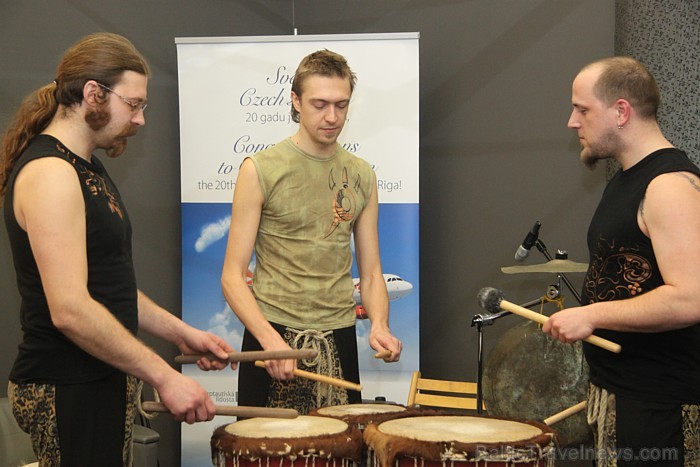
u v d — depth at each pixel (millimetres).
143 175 4320
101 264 1994
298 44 4055
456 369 4449
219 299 4137
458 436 2002
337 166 2723
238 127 4094
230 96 4090
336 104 2613
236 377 4086
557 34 4109
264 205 2670
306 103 2609
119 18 4195
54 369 1937
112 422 2012
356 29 4652
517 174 4250
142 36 4281
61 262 1847
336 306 2678
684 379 2170
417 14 4480
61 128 1982
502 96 4266
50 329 1935
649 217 2139
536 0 4152
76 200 1890
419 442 1955
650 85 2268
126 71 1995
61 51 4020
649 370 2186
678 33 3516
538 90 4168
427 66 4469
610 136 2287
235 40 4078
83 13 4082
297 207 2648
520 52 4203
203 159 4117
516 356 3520
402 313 4090
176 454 4422
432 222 4496
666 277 2102
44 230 1845
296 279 2645
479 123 4340
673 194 2100
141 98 2033
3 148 2023
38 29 3965
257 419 2301
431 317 4512
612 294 2256
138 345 1943
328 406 2545
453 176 4426
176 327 2375
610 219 2254
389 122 4039
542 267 3398
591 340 2191
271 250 2678
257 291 2686
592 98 2291
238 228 2656
